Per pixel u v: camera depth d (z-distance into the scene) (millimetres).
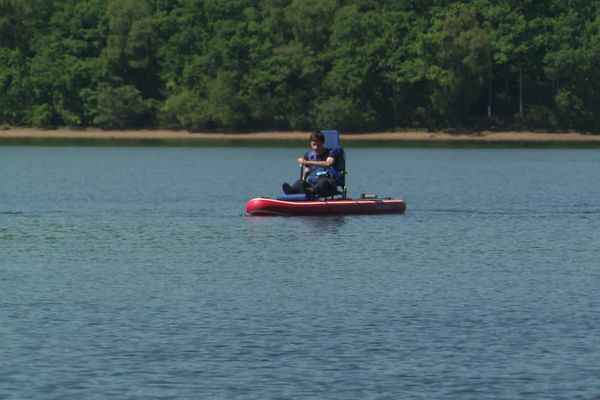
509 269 73562
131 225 99938
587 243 88500
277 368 47031
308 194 104375
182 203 125438
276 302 60688
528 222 105125
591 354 49406
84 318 56188
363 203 105062
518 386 44750
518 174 194375
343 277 69438
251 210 103312
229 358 48531
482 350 50062
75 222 103000
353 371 46656
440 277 69812
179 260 76938
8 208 118438
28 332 52969
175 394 43531
